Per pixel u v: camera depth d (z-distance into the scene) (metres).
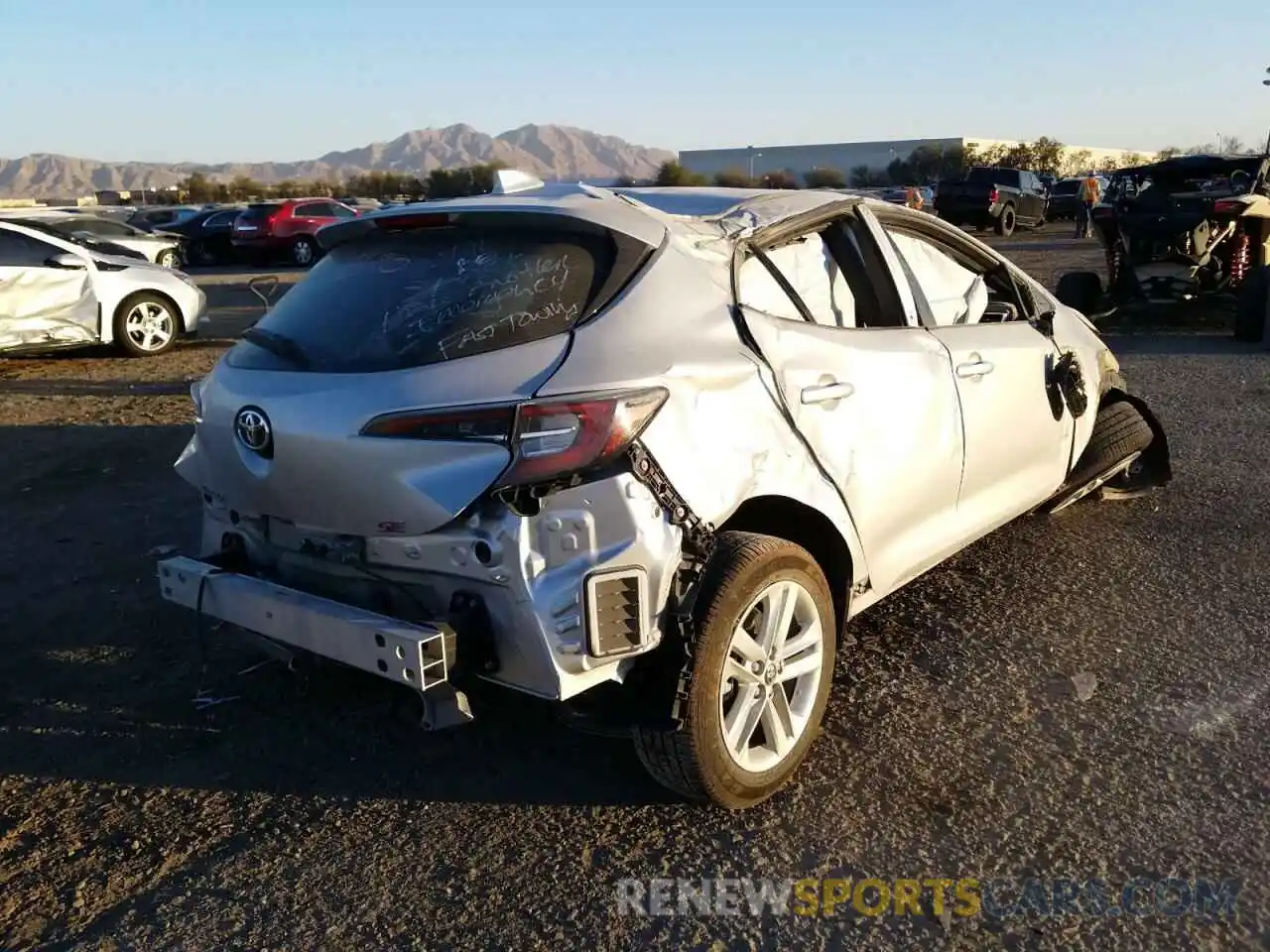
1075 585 4.77
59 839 3.09
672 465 2.79
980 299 4.65
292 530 3.11
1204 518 5.63
